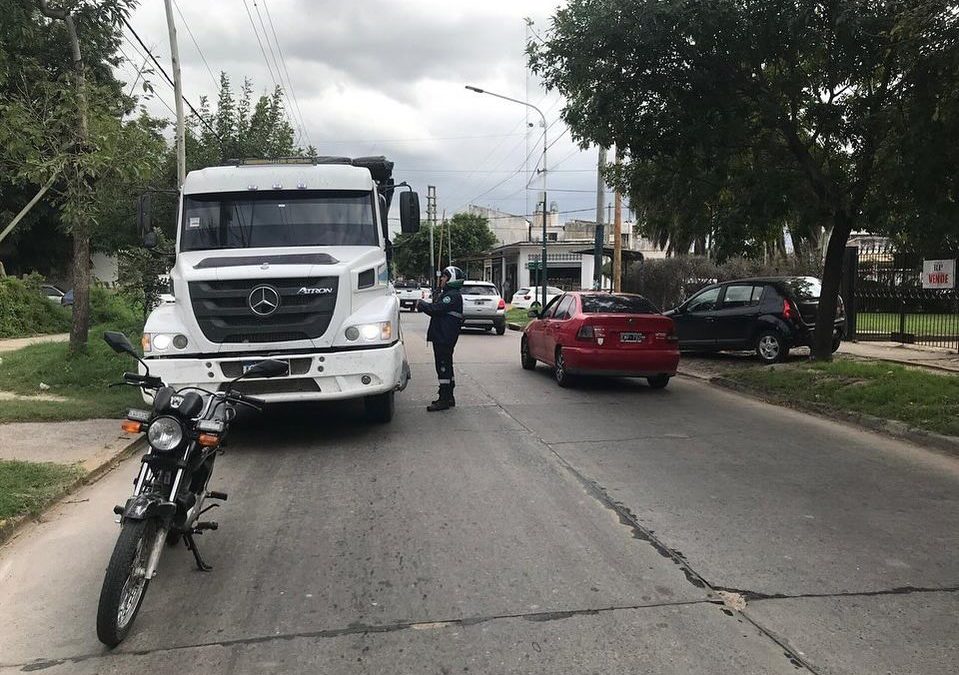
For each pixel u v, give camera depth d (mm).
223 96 22359
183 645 3752
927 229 10602
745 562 4758
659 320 11711
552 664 3527
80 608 4215
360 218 8859
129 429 4234
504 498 6129
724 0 9344
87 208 10641
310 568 4711
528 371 14602
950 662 3557
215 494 5047
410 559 4832
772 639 3762
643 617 3998
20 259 32281
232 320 7551
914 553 4930
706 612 4059
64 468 6668
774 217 11945
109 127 9633
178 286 7703
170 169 20266
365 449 7906
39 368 11547
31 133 8867
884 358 14125
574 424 9250
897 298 19016
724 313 14984
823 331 12820
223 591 4387
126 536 3773
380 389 7898
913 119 8914
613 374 11641
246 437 8516
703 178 12727
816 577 4531
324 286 7680
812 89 11164
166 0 14703
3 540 5219
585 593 4301
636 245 64750
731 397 11484
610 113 10820
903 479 6758
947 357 14422
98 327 21188
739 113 10781
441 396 10211
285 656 3629
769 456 7609
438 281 10289
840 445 8141
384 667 3514
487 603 4176
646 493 6270
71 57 11562
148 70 10539
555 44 10617
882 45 9266
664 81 10617
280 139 23109
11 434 8094
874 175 11188
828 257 12711
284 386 7680
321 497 6199
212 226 8664
